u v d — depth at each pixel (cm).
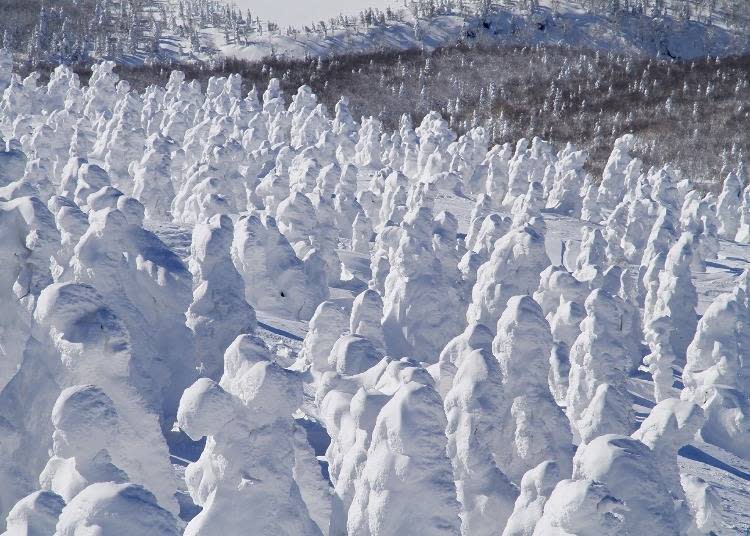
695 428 1812
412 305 3453
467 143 8919
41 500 1055
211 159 5681
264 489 1255
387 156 9156
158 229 4512
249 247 3466
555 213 8338
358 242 5597
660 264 5084
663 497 1392
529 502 1523
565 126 18800
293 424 1316
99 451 1204
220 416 1229
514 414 1869
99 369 1341
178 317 2075
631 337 4234
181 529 1398
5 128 7831
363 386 1677
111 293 1823
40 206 1541
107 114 7631
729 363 3447
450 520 1318
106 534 921
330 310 2247
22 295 1505
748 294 4103
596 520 1178
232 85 9906
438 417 1333
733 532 2116
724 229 9062
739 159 15625
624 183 9369
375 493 1328
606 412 1911
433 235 4069
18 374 1374
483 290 3072
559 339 3009
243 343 1312
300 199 4475
